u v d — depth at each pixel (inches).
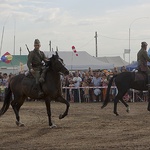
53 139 430.3
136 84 681.0
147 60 680.4
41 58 535.5
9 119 623.5
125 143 397.7
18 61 1749.5
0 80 1090.1
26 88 536.4
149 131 477.4
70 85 1058.1
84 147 379.6
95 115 670.5
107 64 1346.0
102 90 1053.8
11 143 410.6
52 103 1016.9
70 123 561.3
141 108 813.9
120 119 603.2
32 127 527.2
